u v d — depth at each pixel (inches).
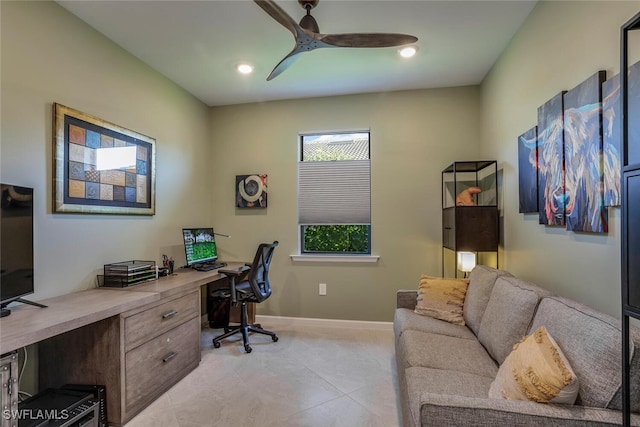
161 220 121.4
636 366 39.2
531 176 85.8
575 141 65.4
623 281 36.4
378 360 107.5
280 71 95.3
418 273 137.6
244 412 79.0
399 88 137.1
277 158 150.2
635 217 35.1
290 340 126.0
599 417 39.6
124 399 75.0
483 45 102.9
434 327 87.3
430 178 136.9
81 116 87.5
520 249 94.6
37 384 77.7
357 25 91.6
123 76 103.3
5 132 70.5
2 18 70.2
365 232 147.7
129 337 76.7
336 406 81.3
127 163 104.2
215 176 155.4
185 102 137.0
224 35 96.7
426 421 42.6
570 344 47.4
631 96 49.1
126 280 92.7
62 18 83.0
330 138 150.3
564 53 70.9
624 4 52.9
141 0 80.4
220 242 154.4
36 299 76.1
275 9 64.3
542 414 40.6
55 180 80.4
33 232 73.2
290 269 148.1
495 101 114.3
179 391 89.0
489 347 70.9
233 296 118.0
